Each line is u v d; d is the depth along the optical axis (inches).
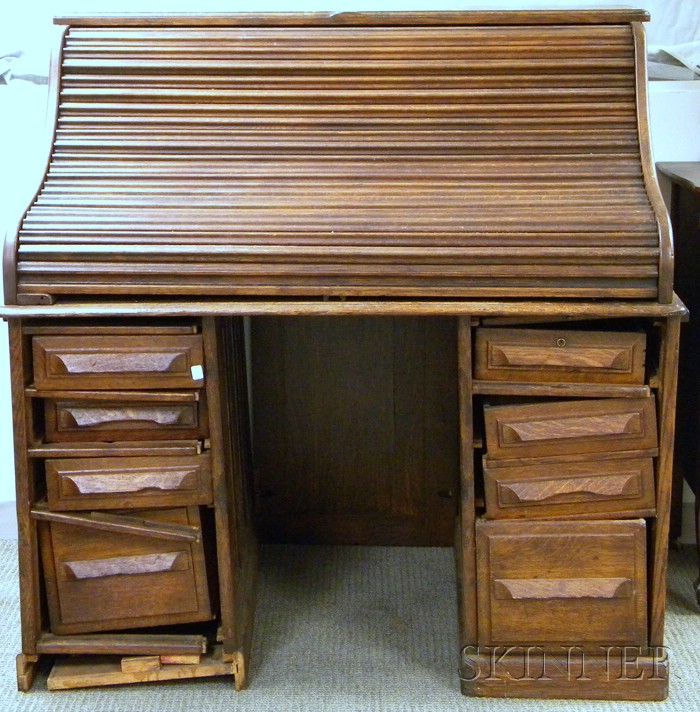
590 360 75.4
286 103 78.0
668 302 72.8
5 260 74.4
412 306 73.0
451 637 90.0
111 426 78.1
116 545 80.7
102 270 74.4
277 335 99.3
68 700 81.5
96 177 77.2
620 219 73.3
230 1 102.5
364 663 86.3
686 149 97.7
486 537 78.4
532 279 73.3
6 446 105.5
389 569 101.0
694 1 101.3
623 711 79.2
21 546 79.6
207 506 82.3
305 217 74.7
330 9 102.3
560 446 77.2
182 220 75.0
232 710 80.0
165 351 76.1
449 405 100.3
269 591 97.3
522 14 78.3
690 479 95.7
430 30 78.3
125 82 78.7
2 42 103.3
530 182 75.7
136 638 82.5
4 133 98.0
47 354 76.0
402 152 77.0
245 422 97.9
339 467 103.0
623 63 77.4
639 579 78.6
